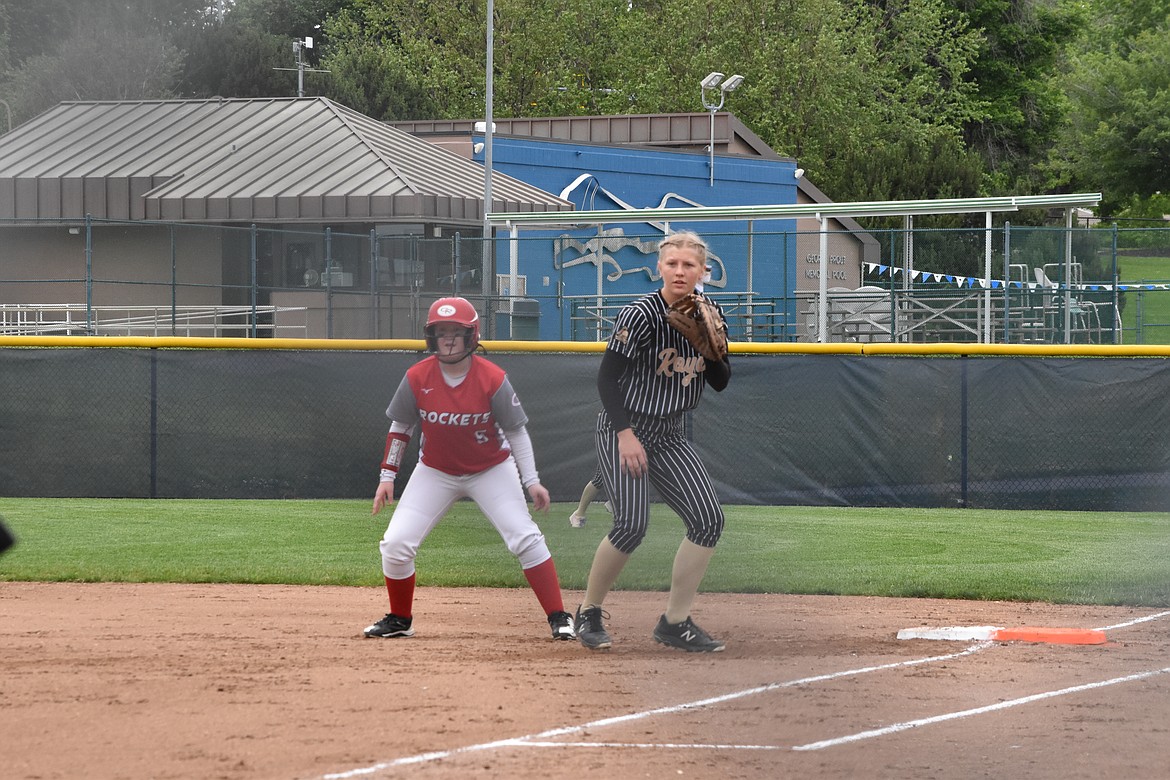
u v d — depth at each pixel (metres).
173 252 61.25
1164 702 15.73
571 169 87.88
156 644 18.64
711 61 125.06
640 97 125.56
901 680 16.70
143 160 77.94
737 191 94.75
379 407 39.47
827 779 12.52
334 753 12.91
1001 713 15.12
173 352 39.50
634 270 83.31
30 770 12.29
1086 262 107.12
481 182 78.69
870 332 68.94
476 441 18.34
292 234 71.69
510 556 28.64
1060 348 39.19
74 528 32.88
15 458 39.91
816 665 17.56
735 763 12.95
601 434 17.97
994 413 39.16
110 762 12.56
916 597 24.17
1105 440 38.81
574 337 72.06
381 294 67.38
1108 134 137.12
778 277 89.88
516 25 132.38
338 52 133.88
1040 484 39.03
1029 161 165.75
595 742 13.53
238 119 81.75
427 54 133.75
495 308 68.69
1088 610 22.72
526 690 15.70
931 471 39.38
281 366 39.44
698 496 17.70
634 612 22.08
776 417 39.44
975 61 153.75
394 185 70.69
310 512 36.41
